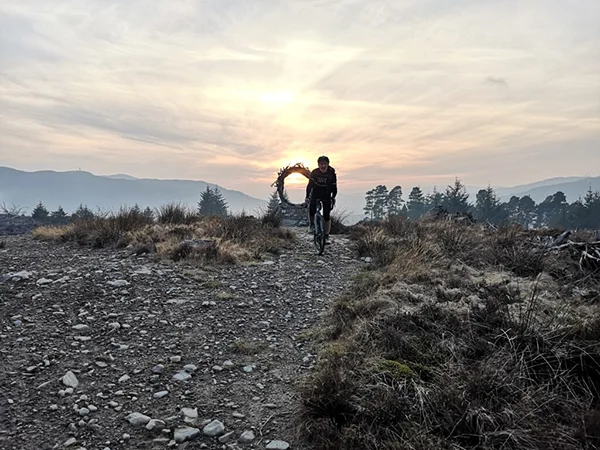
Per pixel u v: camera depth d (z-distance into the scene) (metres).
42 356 4.12
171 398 3.56
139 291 6.12
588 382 3.40
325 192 9.53
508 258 7.69
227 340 4.76
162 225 11.09
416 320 4.49
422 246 8.16
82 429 3.07
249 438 3.03
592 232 9.31
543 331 4.02
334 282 7.29
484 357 3.72
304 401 3.28
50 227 11.86
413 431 2.85
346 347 4.18
